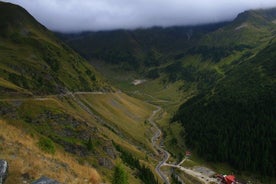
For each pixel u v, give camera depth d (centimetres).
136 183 12694
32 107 14012
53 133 12975
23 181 3052
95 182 4250
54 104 15638
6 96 14488
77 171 4328
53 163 4075
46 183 2908
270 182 19962
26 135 4997
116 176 6038
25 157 3694
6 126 4853
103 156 12875
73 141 12838
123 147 19212
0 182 2733
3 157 3384
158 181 16888
